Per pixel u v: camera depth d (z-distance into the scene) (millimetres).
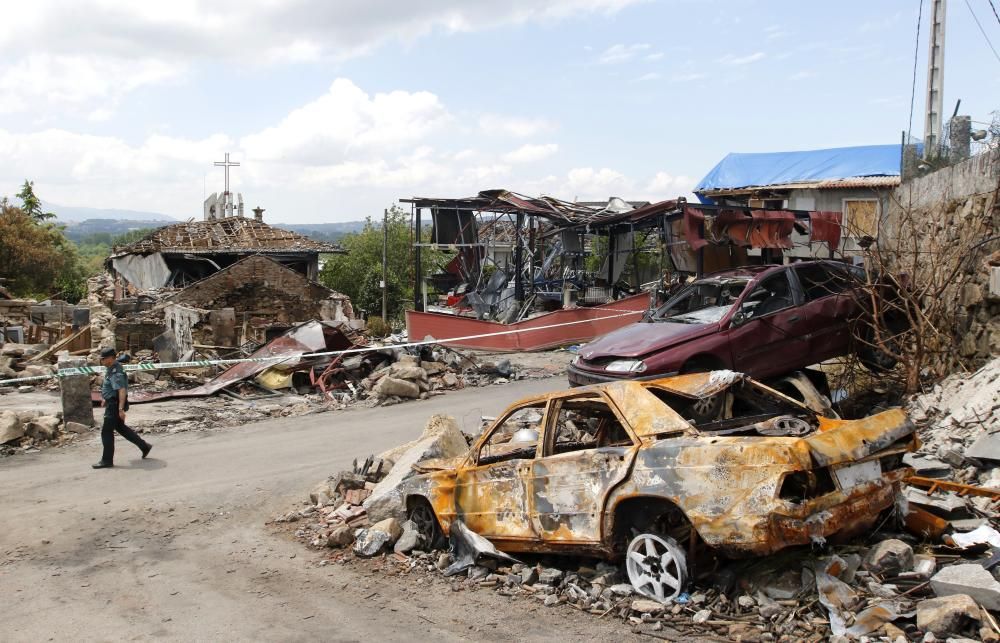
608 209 27859
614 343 11164
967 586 4582
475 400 15625
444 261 46469
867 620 4582
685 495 5152
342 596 6129
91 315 27406
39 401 16922
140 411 15547
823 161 27781
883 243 15133
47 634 5605
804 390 9211
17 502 9406
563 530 5965
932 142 15977
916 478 6727
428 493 7148
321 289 31719
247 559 7246
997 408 8195
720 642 4734
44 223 68062
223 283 30625
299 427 13906
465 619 5453
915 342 11008
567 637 4988
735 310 11047
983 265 10547
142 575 6879
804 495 4930
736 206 21422
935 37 18656
